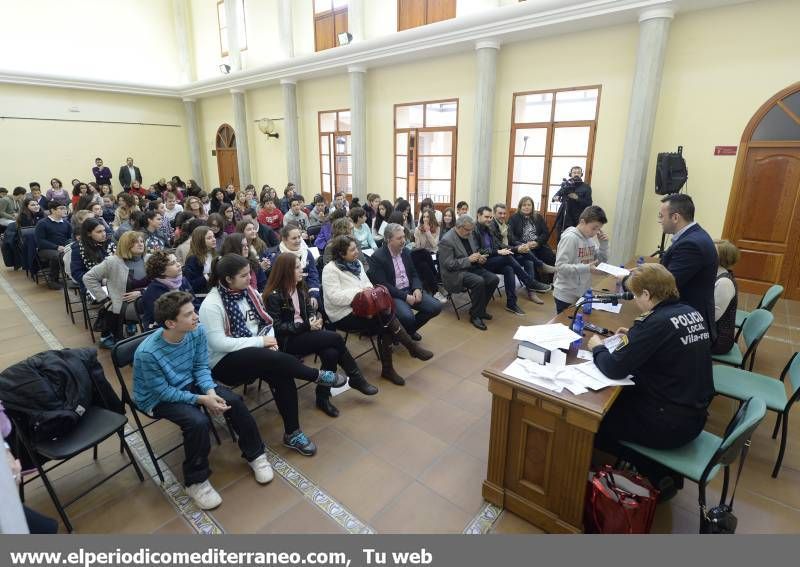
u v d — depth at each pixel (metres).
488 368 1.86
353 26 7.81
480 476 2.16
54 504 1.89
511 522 1.88
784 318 4.25
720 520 1.60
